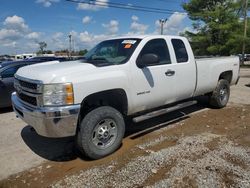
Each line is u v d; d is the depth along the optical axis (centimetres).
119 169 346
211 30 3238
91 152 371
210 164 350
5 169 360
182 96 530
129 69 411
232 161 359
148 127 525
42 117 334
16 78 419
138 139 459
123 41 463
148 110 483
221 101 669
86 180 321
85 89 352
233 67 691
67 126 341
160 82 461
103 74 377
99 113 373
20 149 431
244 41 3106
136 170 340
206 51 3419
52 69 367
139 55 431
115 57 437
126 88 407
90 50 532
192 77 536
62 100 335
